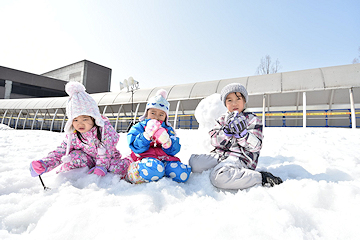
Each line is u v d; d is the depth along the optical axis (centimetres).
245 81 1132
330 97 994
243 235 89
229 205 122
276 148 357
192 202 129
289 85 997
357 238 87
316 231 93
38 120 1964
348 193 130
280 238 86
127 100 1413
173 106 1362
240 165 176
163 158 185
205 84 1252
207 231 92
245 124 176
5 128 1310
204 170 193
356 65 945
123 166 200
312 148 341
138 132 188
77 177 183
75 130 199
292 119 1082
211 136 203
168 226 98
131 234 91
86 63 4025
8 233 96
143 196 132
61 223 101
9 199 135
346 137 516
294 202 126
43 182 171
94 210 113
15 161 265
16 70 3200
